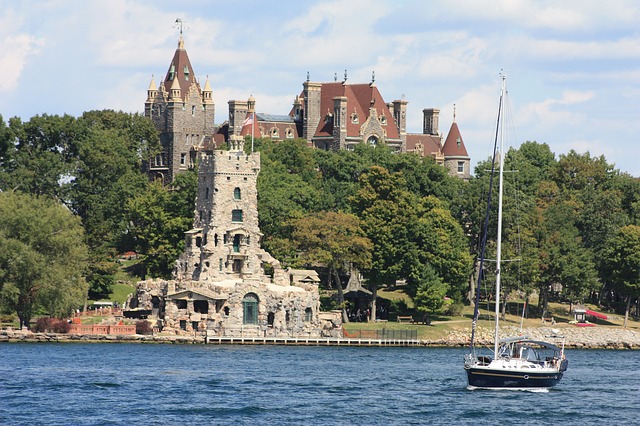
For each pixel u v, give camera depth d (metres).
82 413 154.50
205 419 152.62
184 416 154.12
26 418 150.62
